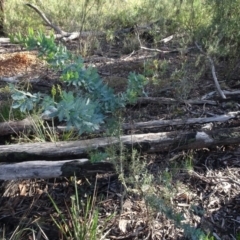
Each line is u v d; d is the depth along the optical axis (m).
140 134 2.44
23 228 2.02
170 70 3.57
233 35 3.58
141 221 2.02
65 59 2.20
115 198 2.15
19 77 3.65
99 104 2.23
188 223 1.88
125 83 3.39
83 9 4.95
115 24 5.11
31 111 2.81
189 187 2.22
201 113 2.91
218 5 3.56
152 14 4.96
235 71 3.57
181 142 2.40
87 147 2.23
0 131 2.62
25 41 2.17
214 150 2.49
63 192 2.22
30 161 2.21
